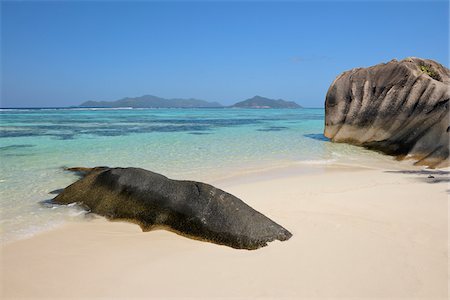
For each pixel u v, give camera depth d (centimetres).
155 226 799
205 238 729
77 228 825
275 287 548
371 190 1112
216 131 3231
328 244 689
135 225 825
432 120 1775
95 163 1599
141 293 547
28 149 1995
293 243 695
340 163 1661
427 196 1024
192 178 1343
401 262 613
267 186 1208
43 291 562
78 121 4634
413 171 1445
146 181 883
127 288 562
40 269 631
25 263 654
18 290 566
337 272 586
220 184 1250
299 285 552
